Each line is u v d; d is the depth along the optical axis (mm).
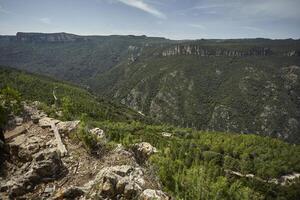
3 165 23000
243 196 72938
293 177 140750
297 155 162000
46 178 20953
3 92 51625
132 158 27656
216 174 88312
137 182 22516
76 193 19406
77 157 26031
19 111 40969
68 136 31625
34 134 31406
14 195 18531
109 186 19797
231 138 178250
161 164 40531
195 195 38500
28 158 24062
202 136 178375
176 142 120938
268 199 109750
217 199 53094
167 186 34031
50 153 22891
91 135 29656
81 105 171375
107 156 27141
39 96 176500
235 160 130125
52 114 62844
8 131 32094
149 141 102000
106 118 170500
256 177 126812
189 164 83188
